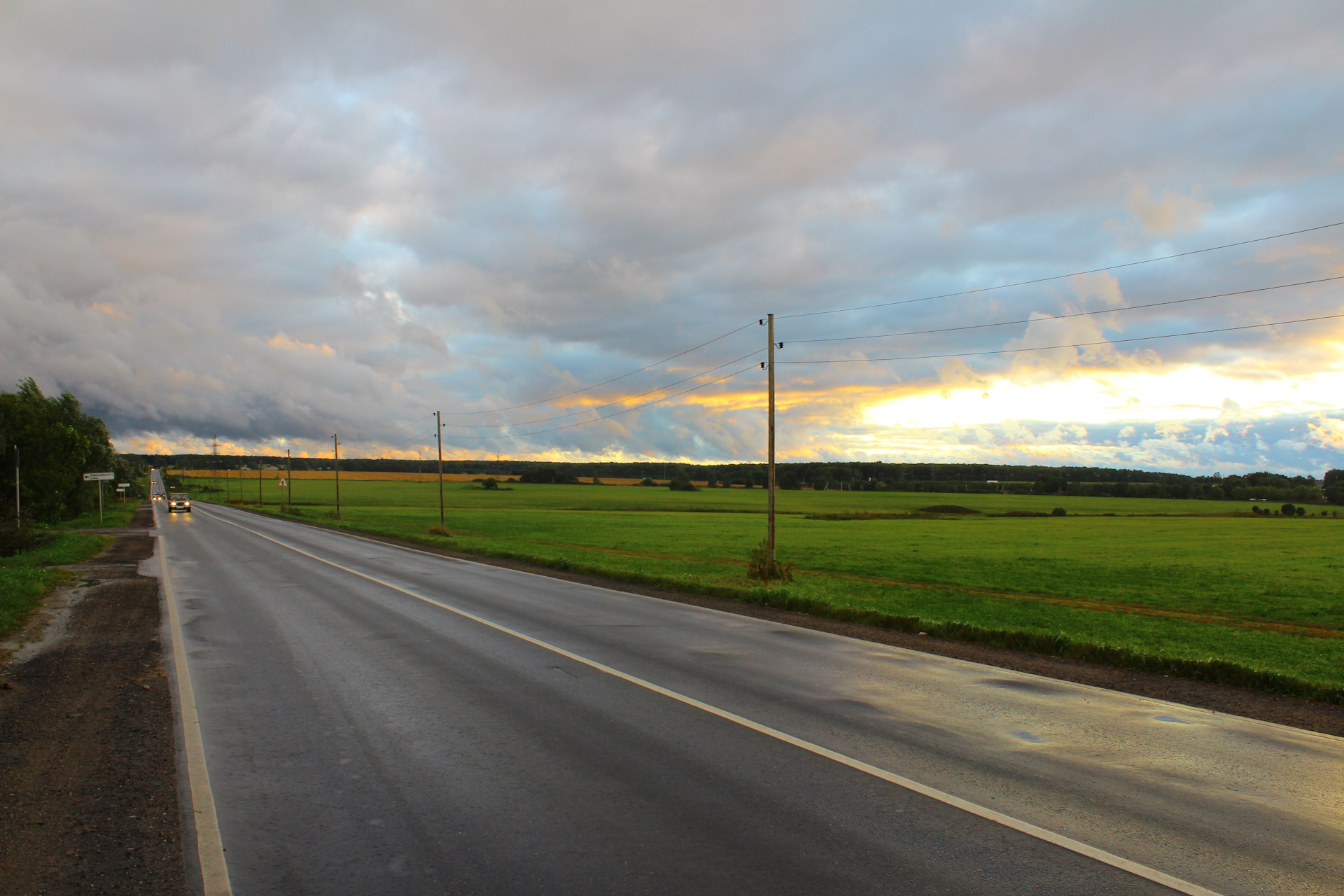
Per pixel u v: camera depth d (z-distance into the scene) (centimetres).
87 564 2836
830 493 17688
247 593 1970
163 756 705
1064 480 19438
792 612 1783
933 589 2633
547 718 836
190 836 532
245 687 977
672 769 675
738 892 454
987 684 1048
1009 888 462
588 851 511
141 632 1392
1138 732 820
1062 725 841
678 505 11638
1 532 3228
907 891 458
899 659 1218
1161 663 1191
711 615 1694
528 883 464
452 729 795
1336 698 1001
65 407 7669
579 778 651
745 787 634
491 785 632
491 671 1073
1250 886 470
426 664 1117
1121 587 3072
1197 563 4194
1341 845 534
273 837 530
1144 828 558
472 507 10281
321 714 850
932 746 754
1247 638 1744
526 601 1873
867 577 3177
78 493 7081
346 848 513
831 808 589
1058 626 1830
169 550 3512
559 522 7269
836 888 461
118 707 877
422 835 535
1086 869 490
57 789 618
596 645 1286
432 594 1966
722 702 914
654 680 1025
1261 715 916
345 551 3494
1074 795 623
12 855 497
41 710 862
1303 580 3409
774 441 2747
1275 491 17400
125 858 496
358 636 1350
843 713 872
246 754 712
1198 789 643
